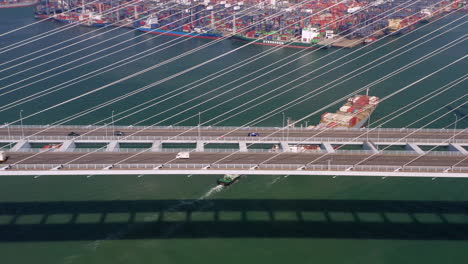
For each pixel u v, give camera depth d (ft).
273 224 291.58
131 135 317.01
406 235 281.54
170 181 339.16
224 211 304.09
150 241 274.57
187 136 317.83
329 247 270.87
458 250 268.62
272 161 275.39
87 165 258.16
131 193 322.96
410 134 328.49
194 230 285.02
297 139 317.63
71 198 315.17
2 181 334.24
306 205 311.47
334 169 261.85
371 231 285.23
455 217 298.35
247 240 276.41
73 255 261.44
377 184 336.90
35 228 282.97
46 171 250.57
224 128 337.31
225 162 272.31
